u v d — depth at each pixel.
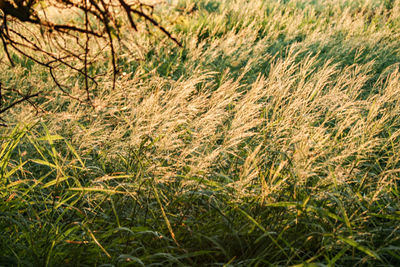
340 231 2.31
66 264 2.18
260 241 2.36
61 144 3.44
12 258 2.14
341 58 6.18
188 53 5.79
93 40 4.11
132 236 2.32
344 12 8.04
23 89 4.10
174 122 3.22
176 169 2.93
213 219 2.55
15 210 2.66
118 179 3.15
